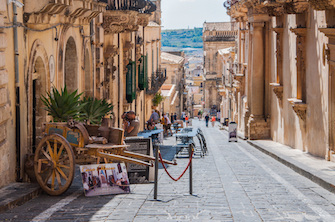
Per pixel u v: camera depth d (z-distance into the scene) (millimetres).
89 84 17438
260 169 13500
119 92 24359
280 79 20719
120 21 19766
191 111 104875
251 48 26016
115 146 9422
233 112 40062
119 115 24438
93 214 7414
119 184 9328
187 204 8359
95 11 14461
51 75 11875
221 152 19500
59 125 9312
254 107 24219
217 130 44875
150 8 23875
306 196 9219
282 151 17266
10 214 7309
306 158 14586
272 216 7453
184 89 86938
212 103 81500
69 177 8555
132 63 26203
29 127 10180
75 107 10305
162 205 8258
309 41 15672
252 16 24203
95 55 18047
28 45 10250
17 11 9531
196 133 18609
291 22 18578
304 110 16297
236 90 36688
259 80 24188
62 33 12867
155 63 42656
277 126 22016
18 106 9508
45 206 7902
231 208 8031
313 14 15109
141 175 10945
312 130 15547
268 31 23906
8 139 9070
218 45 80438
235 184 10695
